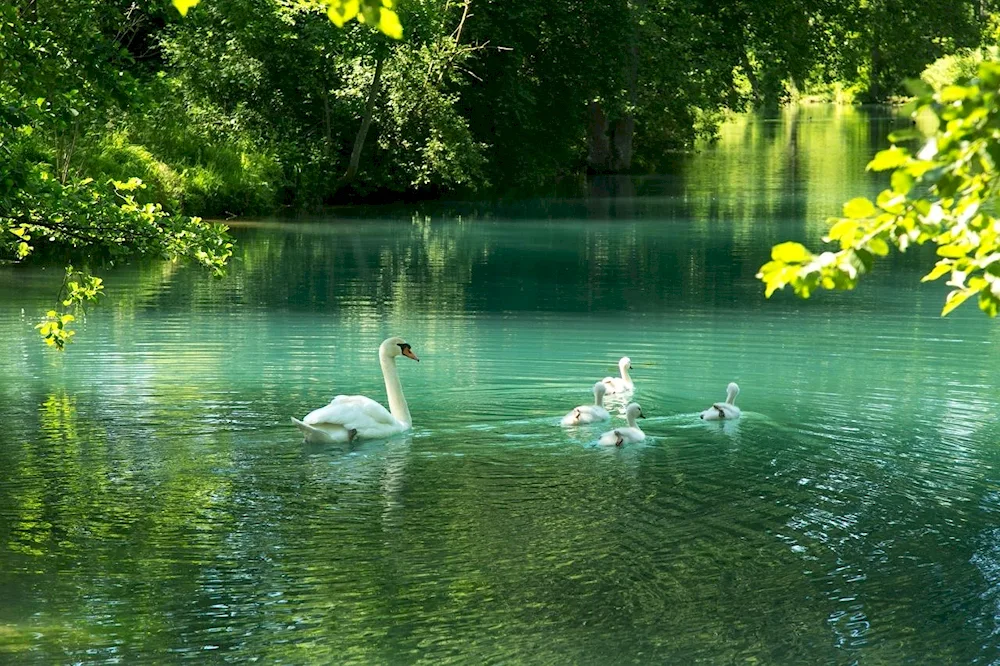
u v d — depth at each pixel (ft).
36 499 39.27
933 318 74.74
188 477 41.63
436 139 159.84
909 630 29.96
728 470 42.88
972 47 230.27
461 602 31.35
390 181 159.84
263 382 56.39
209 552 34.76
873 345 66.39
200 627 29.78
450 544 35.42
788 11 217.36
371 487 40.68
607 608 31.04
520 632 29.60
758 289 86.74
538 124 185.26
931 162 14.65
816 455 44.78
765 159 219.82
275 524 37.09
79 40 48.49
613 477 41.88
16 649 28.43
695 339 68.18
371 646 28.86
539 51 184.96
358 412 46.44
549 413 51.13
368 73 154.40
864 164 207.41
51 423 48.65
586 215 140.05
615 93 188.34
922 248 108.78
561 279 91.81
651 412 51.60
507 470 42.80
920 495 40.24
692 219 134.51
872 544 35.78
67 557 34.32
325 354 63.31
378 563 33.96
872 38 232.73
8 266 96.73
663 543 35.68
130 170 126.93
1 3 46.42
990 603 31.58
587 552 34.83
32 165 46.85
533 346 65.82
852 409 51.83
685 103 212.64
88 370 58.85
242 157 146.20
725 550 35.12
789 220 131.85
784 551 35.12
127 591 31.99
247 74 151.02
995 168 14.52
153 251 48.47
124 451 44.78
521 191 173.27
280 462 43.60
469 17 169.68
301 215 142.72
